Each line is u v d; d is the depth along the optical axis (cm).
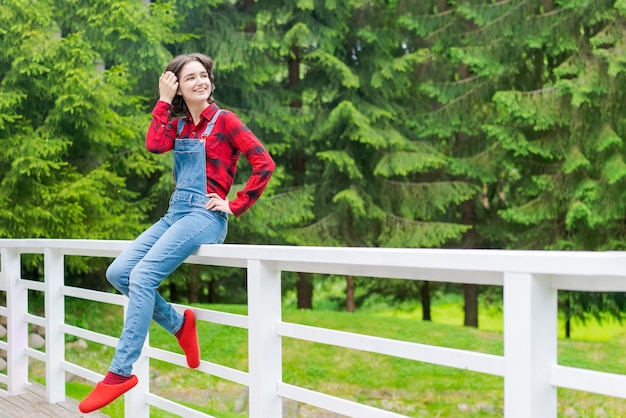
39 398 452
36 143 936
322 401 252
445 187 1345
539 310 173
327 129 1301
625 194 1166
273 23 1338
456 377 875
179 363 324
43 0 971
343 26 1325
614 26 1142
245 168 1283
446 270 206
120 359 286
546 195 1240
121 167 1084
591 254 158
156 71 1122
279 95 1352
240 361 946
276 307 276
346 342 237
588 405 788
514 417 176
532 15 1237
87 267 1023
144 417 353
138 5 1058
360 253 215
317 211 1371
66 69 935
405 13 1379
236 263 294
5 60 974
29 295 1102
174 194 302
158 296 300
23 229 929
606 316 1437
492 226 1477
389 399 834
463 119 1339
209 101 307
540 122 1179
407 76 1377
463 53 1254
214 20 1262
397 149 1320
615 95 1154
